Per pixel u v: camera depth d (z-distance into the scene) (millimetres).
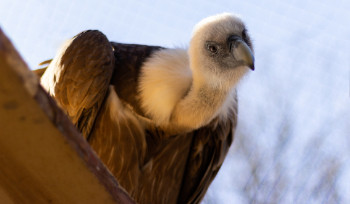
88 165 6344
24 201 6777
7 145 5945
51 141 5910
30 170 6344
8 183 6516
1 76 5020
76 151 6117
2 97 5230
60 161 6211
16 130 5711
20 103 5344
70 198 6762
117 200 6871
